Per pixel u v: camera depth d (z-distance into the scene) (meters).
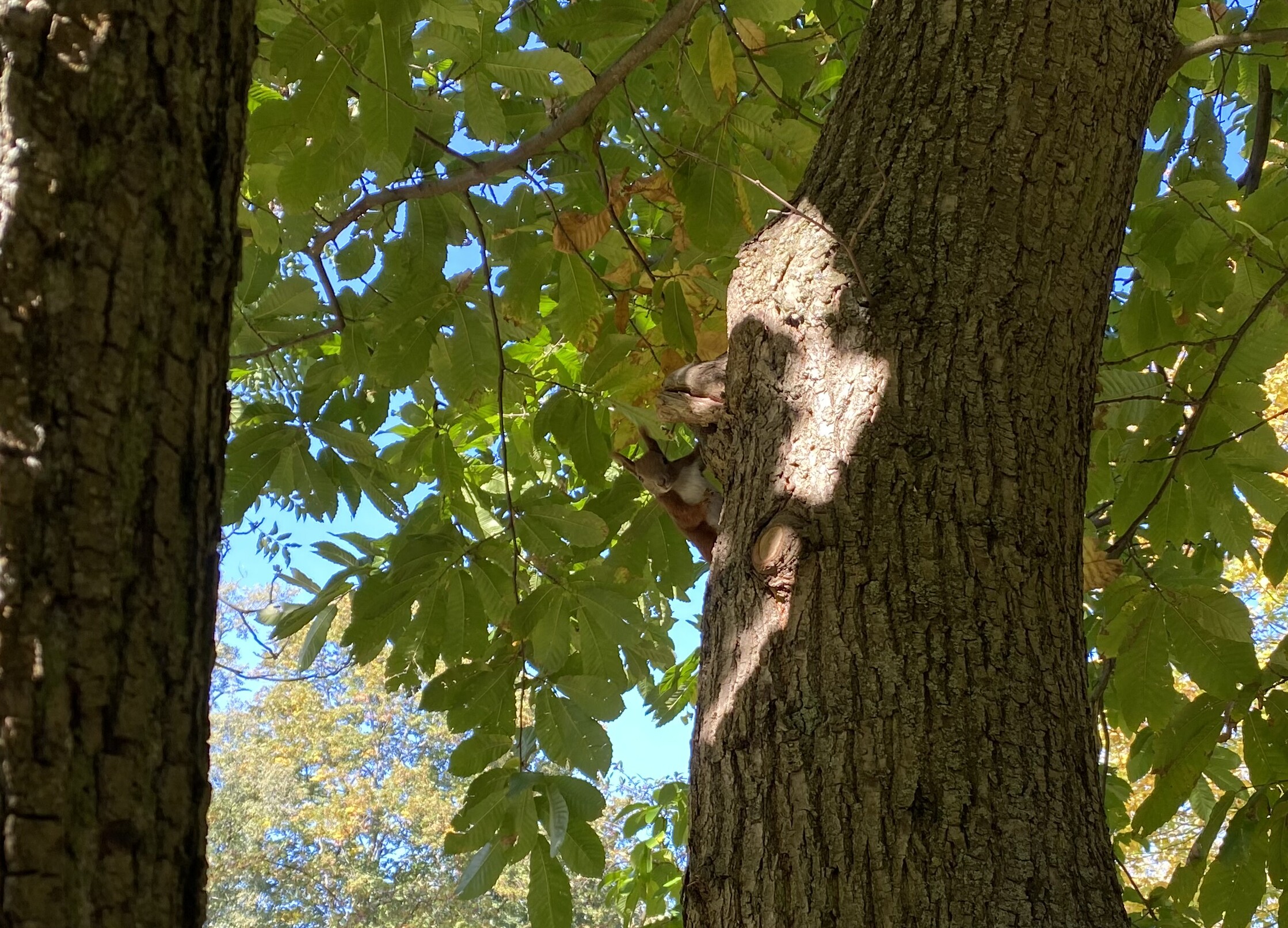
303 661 3.03
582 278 2.97
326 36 2.11
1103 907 1.41
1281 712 2.51
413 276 3.00
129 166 0.88
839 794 1.47
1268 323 2.89
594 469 3.12
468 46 2.49
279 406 3.06
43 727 0.74
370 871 18.06
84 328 0.83
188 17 0.96
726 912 1.49
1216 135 3.89
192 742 0.85
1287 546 2.73
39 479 0.79
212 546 0.91
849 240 1.87
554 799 2.82
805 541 1.64
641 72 3.26
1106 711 3.93
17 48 0.86
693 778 1.67
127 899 0.76
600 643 3.08
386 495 3.25
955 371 1.74
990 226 1.82
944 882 1.39
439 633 3.02
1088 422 1.85
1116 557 2.83
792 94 2.94
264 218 3.02
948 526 1.63
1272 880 2.50
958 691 1.52
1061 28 1.92
